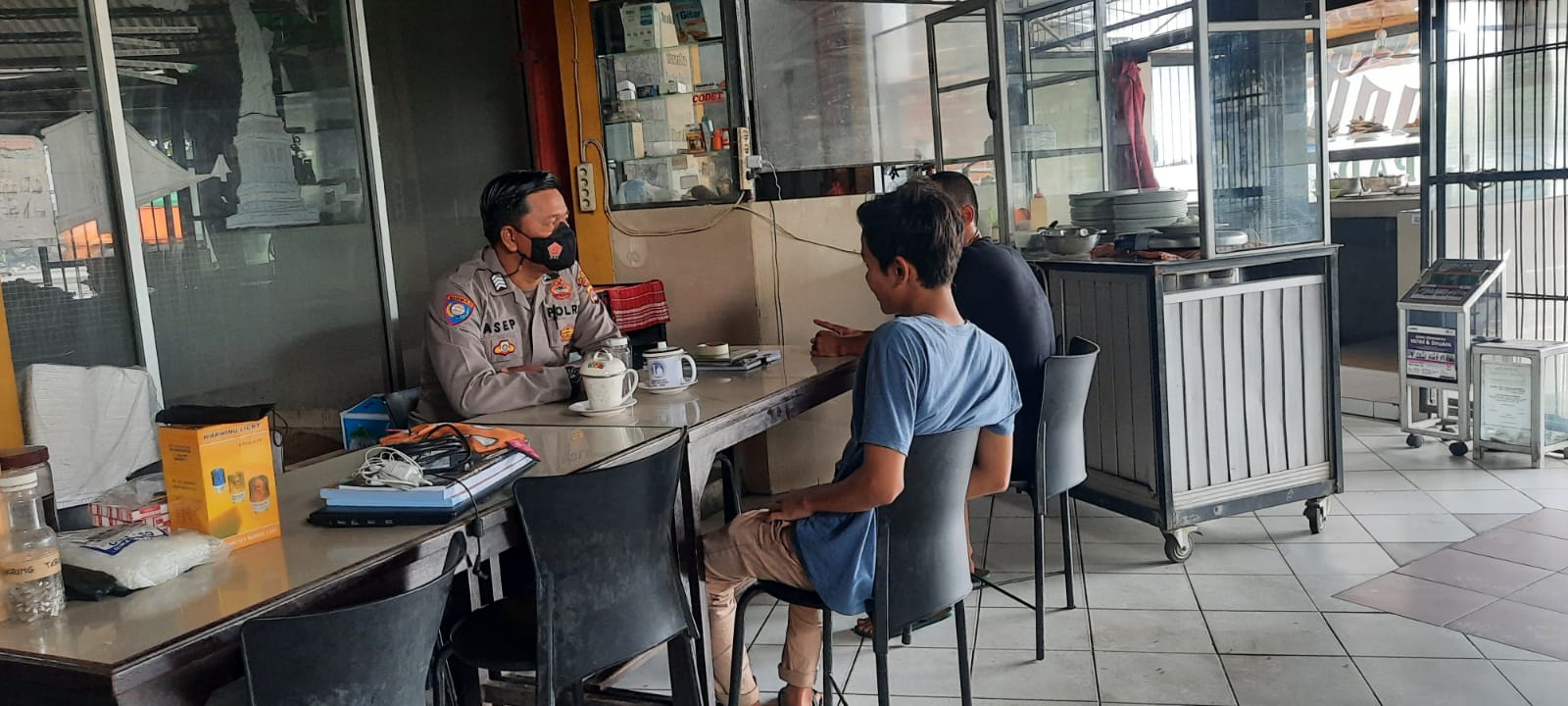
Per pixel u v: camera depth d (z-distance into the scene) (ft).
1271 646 9.61
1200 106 11.31
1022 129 13.75
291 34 11.59
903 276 7.06
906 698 9.04
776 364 10.49
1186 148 12.00
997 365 7.23
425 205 13.75
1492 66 15.93
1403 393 15.75
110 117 9.65
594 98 14.93
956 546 7.27
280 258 11.45
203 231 10.61
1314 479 12.40
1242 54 11.72
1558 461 14.73
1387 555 11.64
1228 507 11.92
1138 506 12.02
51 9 9.28
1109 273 12.08
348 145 12.30
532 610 7.05
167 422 5.55
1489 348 14.73
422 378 9.88
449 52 14.17
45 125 9.25
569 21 14.80
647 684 9.55
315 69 11.88
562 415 8.61
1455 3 16.21
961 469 7.06
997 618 10.58
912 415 6.66
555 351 10.12
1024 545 12.58
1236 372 11.86
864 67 15.94
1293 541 12.26
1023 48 13.69
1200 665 9.32
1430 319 15.48
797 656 8.09
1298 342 12.19
